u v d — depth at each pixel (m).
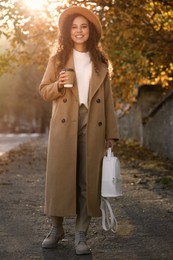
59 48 4.89
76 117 4.78
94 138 4.77
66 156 4.77
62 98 4.82
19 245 5.15
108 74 4.95
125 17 9.51
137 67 12.91
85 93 4.81
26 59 11.01
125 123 25.48
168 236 5.47
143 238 5.39
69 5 9.17
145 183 9.55
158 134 15.87
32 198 8.07
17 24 8.89
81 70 4.83
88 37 4.84
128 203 7.51
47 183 4.85
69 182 4.76
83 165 4.84
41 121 58.91
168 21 9.86
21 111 64.75
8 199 7.96
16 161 15.08
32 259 4.64
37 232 5.72
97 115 4.80
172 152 13.75
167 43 9.38
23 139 34.94
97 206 4.80
